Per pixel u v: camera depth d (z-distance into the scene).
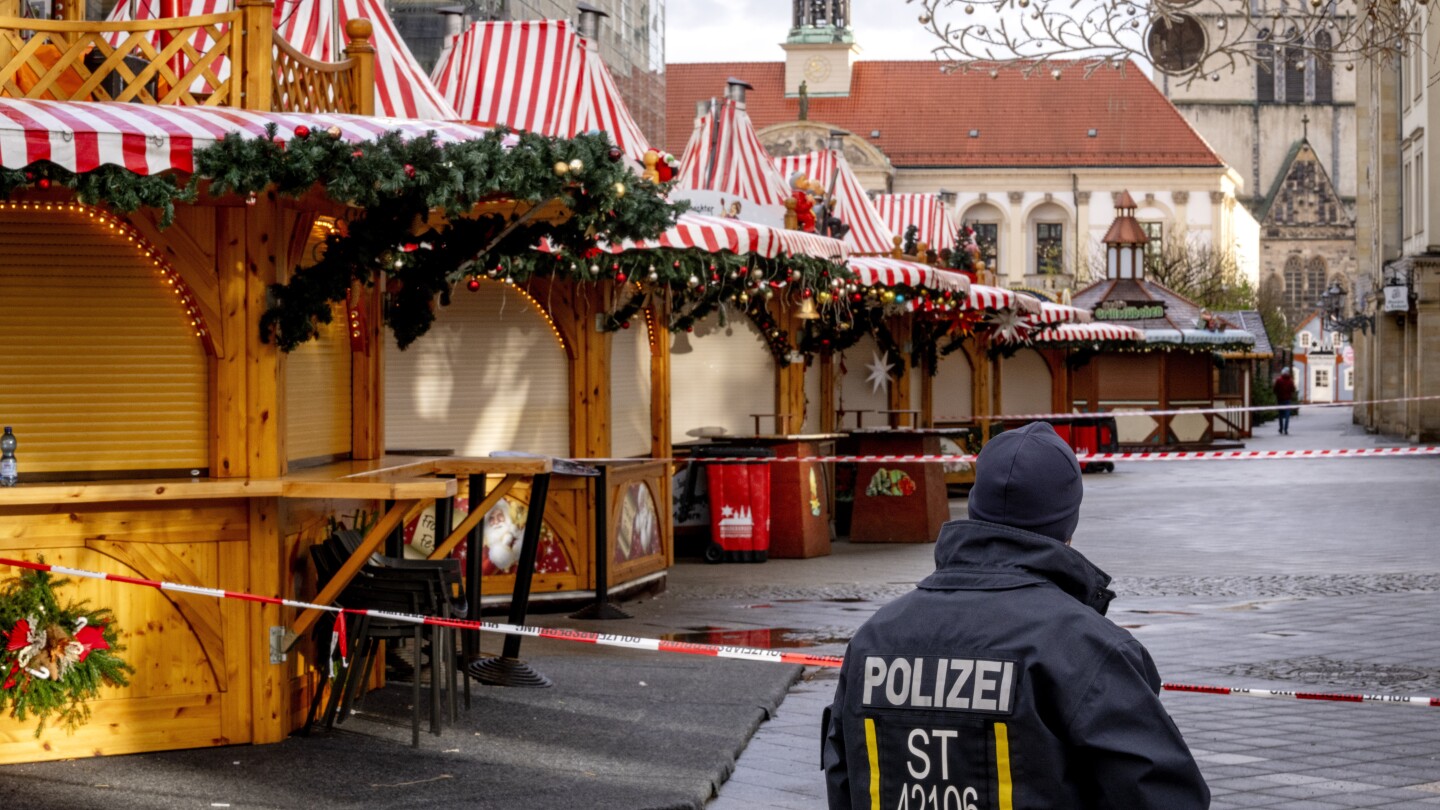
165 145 6.87
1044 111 98.12
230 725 7.88
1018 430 3.60
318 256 8.78
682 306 15.11
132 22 7.68
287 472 8.26
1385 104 53.50
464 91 15.62
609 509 13.60
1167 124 97.31
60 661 7.55
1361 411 61.19
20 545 7.55
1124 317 43.34
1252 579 15.63
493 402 13.11
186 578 7.78
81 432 7.77
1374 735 8.62
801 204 17.67
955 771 3.30
